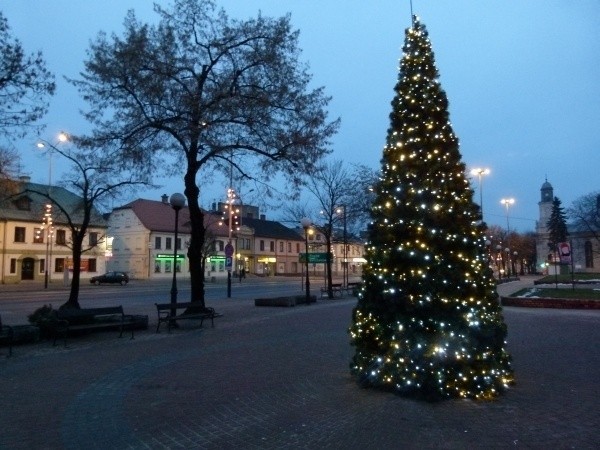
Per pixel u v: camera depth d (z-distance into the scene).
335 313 20.47
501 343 7.57
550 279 56.59
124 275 52.75
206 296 32.34
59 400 7.42
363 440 5.68
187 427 6.20
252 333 14.56
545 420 6.35
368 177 32.69
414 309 7.27
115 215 68.25
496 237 81.50
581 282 46.62
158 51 17.19
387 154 8.21
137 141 17.44
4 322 17.50
